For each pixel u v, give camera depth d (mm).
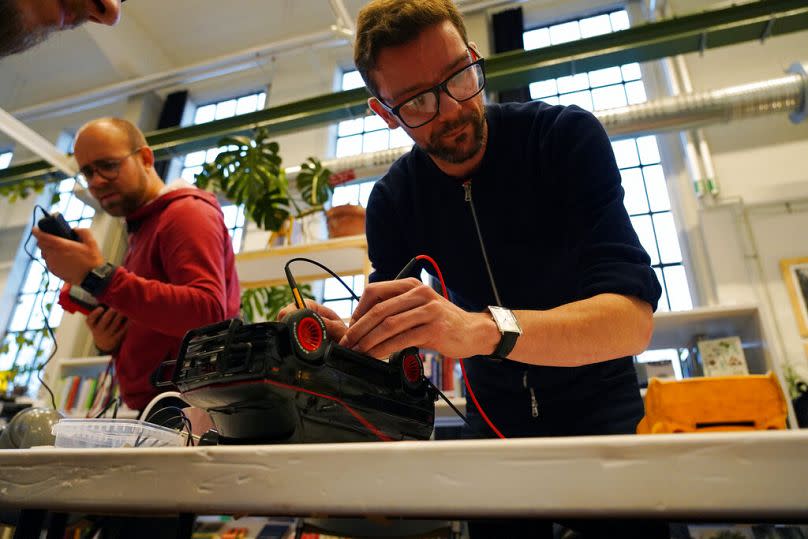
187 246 1142
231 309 1281
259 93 5414
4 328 4777
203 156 5105
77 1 696
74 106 5316
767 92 3061
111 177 1292
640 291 717
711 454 296
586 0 4484
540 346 667
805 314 2861
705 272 3164
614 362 979
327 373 561
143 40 5148
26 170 4297
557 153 933
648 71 3916
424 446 330
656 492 296
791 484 284
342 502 333
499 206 1009
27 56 5273
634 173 3717
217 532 2531
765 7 2920
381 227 1142
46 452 420
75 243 1017
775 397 1062
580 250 840
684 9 3902
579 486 305
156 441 669
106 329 1136
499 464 317
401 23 860
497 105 1062
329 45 4758
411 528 924
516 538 515
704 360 2168
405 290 662
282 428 544
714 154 3402
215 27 5113
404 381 637
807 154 3256
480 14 4426
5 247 5160
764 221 3141
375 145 4598
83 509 394
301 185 3070
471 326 642
